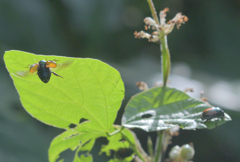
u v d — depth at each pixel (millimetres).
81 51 2016
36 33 1899
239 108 1646
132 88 1683
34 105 863
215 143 1805
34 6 1925
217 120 842
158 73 1903
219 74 2104
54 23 1969
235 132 1768
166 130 899
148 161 899
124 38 2158
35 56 830
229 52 2256
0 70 1633
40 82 848
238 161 1745
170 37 2285
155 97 875
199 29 2354
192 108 860
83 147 906
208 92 1728
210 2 2393
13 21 1854
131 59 2102
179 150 896
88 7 2014
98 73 840
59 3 1969
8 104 1513
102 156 1563
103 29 2045
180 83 1752
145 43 2219
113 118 867
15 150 1382
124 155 906
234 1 2395
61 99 858
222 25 2348
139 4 2297
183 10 2416
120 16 2129
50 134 1571
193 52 2295
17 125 1466
